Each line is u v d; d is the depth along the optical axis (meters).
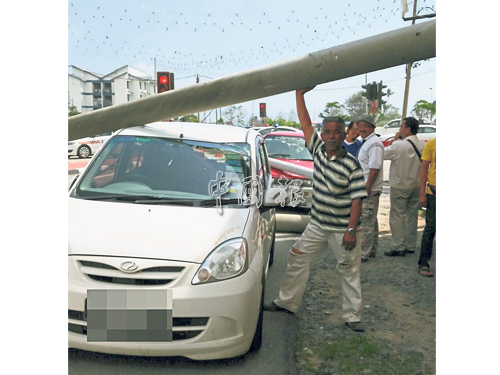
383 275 5.52
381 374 3.20
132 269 2.94
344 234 3.80
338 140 3.65
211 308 2.96
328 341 3.71
